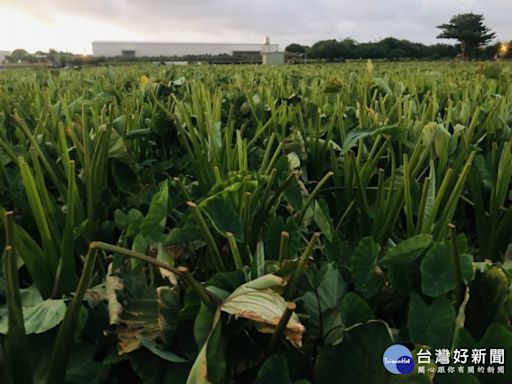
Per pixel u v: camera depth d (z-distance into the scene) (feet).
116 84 14.26
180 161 5.78
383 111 6.85
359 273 2.94
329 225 3.32
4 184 4.62
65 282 3.05
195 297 2.47
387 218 3.66
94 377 2.49
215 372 2.15
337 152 6.09
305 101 9.27
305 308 2.56
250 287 2.32
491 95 9.78
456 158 4.59
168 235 3.18
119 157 4.42
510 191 4.91
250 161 5.45
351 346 2.20
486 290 2.53
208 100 7.06
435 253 2.64
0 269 3.28
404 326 2.84
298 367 2.35
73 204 3.10
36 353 2.43
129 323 2.62
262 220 3.53
